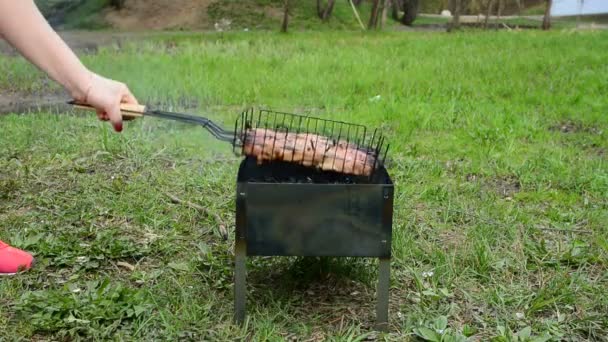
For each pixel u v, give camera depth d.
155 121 6.16
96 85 2.46
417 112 6.72
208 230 3.68
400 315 2.80
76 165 4.70
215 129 2.59
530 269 3.26
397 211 3.90
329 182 2.64
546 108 7.21
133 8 21.58
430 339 2.54
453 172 4.89
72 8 20.92
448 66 10.27
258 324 2.65
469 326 2.72
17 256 3.08
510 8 32.12
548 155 5.27
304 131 3.05
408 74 9.34
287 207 2.53
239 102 7.45
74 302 2.68
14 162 4.71
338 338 2.57
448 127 6.30
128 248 3.34
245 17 22.28
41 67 2.43
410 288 3.05
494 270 3.23
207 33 18.95
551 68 10.20
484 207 4.07
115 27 20.80
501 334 2.61
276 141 2.57
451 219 3.89
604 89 8.46
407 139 5.70
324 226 2.54
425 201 4.19
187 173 4.58
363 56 11.43
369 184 2.51
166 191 4.25
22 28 2.38
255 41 14.78
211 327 2.66
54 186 4.30
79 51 12.77
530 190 4.53
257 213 2.54
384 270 2.59
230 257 3.25
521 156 5.29
